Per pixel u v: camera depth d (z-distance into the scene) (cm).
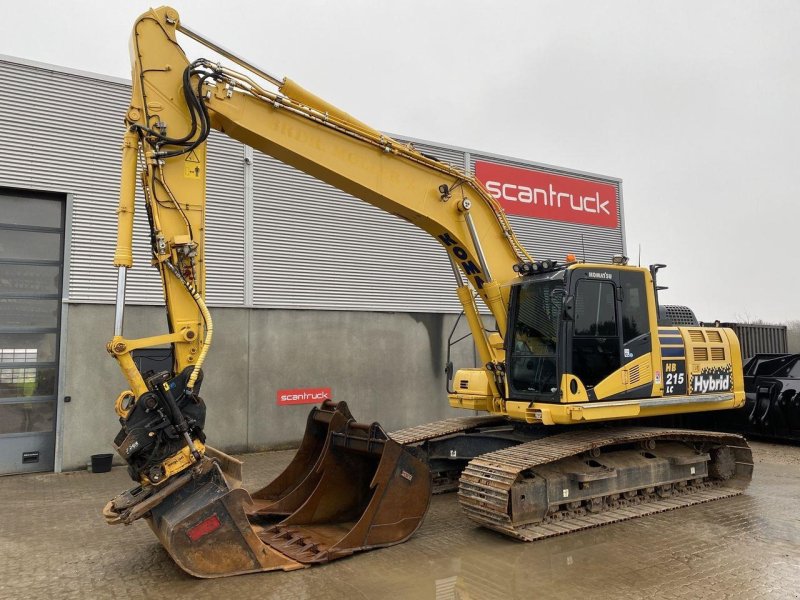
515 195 1490
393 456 570
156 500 473
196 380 502
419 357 1330
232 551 486
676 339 766
